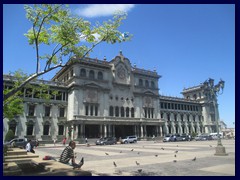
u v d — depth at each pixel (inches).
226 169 443.8
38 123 2028.8
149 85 2822.3
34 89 949.2
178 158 652.1
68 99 2273.6
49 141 2023.9
